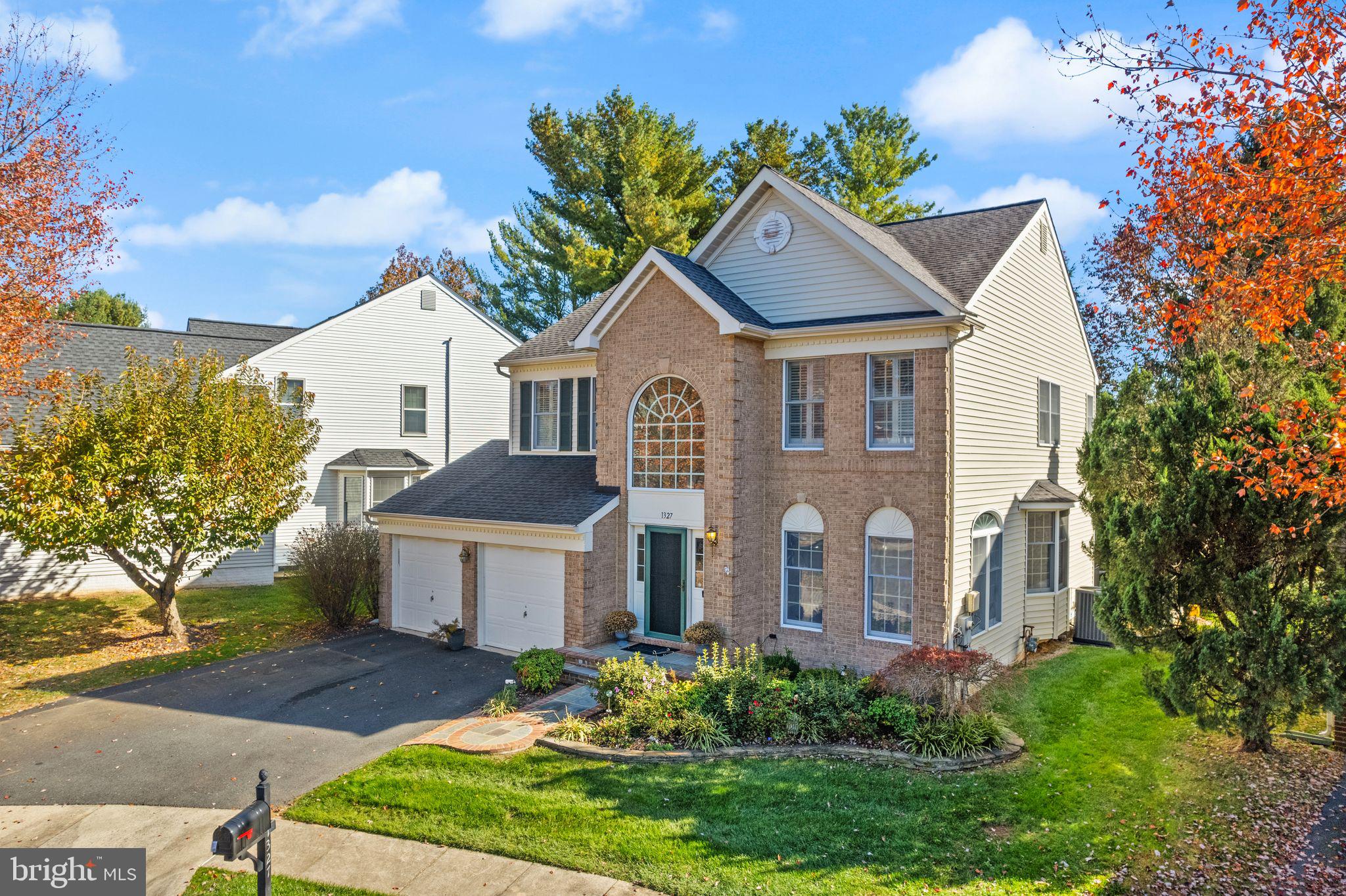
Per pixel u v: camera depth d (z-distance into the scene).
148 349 25.02
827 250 15.26
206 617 20.20
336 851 8.54
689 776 10.31
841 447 14.81
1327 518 9.54
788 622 15.61
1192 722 12.39
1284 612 9.79
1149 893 7.40
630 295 16.72
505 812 9.29
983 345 15.20
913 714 11.44
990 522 15.73
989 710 12.51
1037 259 18.38
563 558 16.45
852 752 11.02
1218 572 10.37
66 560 16.06
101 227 19.05
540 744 11.50
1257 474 9.98
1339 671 9.41
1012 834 8.72
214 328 32.88
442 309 30.09
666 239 33.72
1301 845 8.26
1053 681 15.14
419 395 29.41
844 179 40.03
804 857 8.16
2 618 19.12
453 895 7.61
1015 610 17.06
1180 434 11.04
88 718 13.05
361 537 20.16
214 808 9.73
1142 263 26.03
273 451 18.31
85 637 17.97
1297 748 11.08
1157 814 9.16
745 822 8.96
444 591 18.55
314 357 26.47
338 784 10.23
